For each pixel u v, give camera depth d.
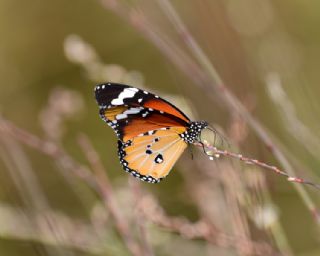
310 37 1.25
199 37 1.08
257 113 1.08
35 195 1.07
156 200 1.08
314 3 1.26
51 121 1.10
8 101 1.29
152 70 1.29
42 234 1.07
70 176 1.10
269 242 1.03
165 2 1.05
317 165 1.06
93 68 1.09
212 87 1.04
